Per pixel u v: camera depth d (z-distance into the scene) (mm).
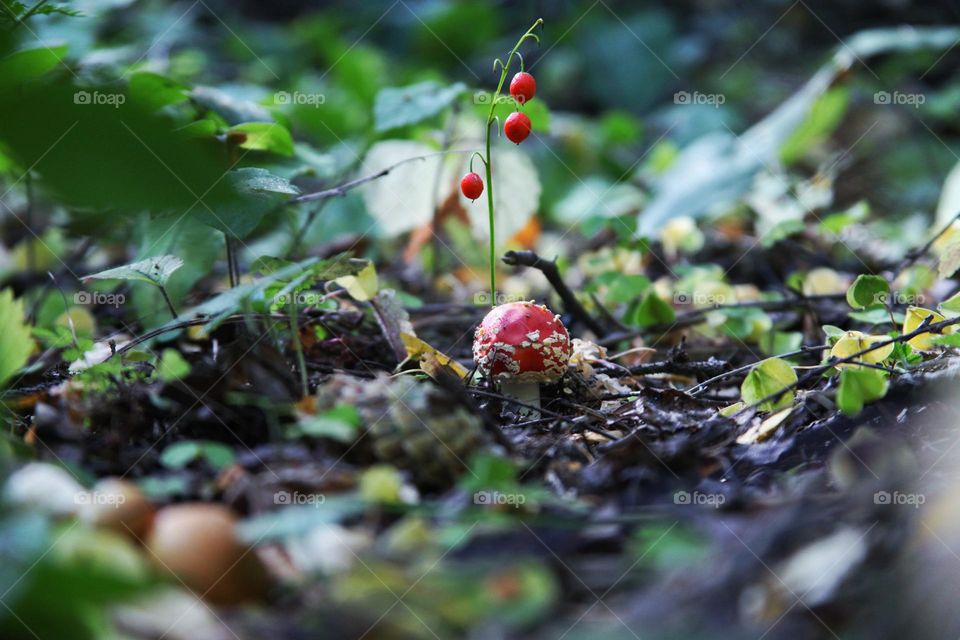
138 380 570
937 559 452
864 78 1249
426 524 497
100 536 450
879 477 493
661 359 678
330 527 486
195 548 461
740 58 1519
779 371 568
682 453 525
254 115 665
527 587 454
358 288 615
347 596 458
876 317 638
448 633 454
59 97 218
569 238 959
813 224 871
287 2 1660
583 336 713
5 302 539
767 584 462
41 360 614
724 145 960
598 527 489
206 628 451
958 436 526
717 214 918
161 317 649
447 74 1486
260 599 466
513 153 819
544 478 533
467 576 461
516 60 1517
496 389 618
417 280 829
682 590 461
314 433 518
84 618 415
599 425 583
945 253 628
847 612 456
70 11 510
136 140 218
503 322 603
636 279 697
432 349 621
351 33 1566
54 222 819
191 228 637
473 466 524
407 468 525
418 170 827
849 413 539
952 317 591
